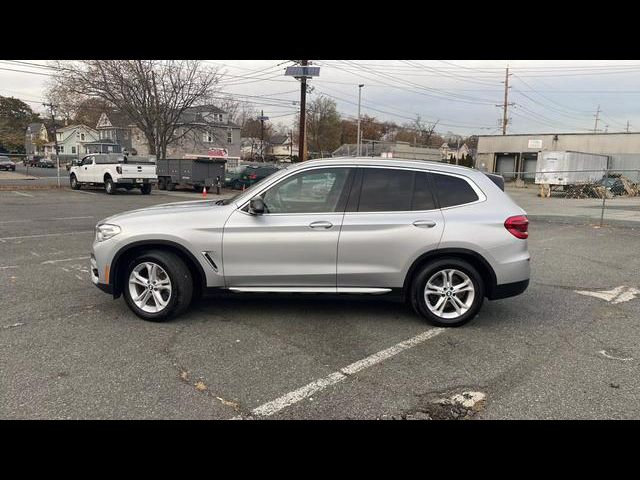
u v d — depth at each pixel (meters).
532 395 3.27
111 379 3.38
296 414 3.00
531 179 43.97
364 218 4.48
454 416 3.00
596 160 34.28
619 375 3.59
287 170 4.62
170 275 4.49
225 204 4.75
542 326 4.69
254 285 4.57
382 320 4.76
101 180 21.92
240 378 3.44
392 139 92.56
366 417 2.98
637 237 10.64
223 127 44.16
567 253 8.63
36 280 6.05
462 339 4.30
